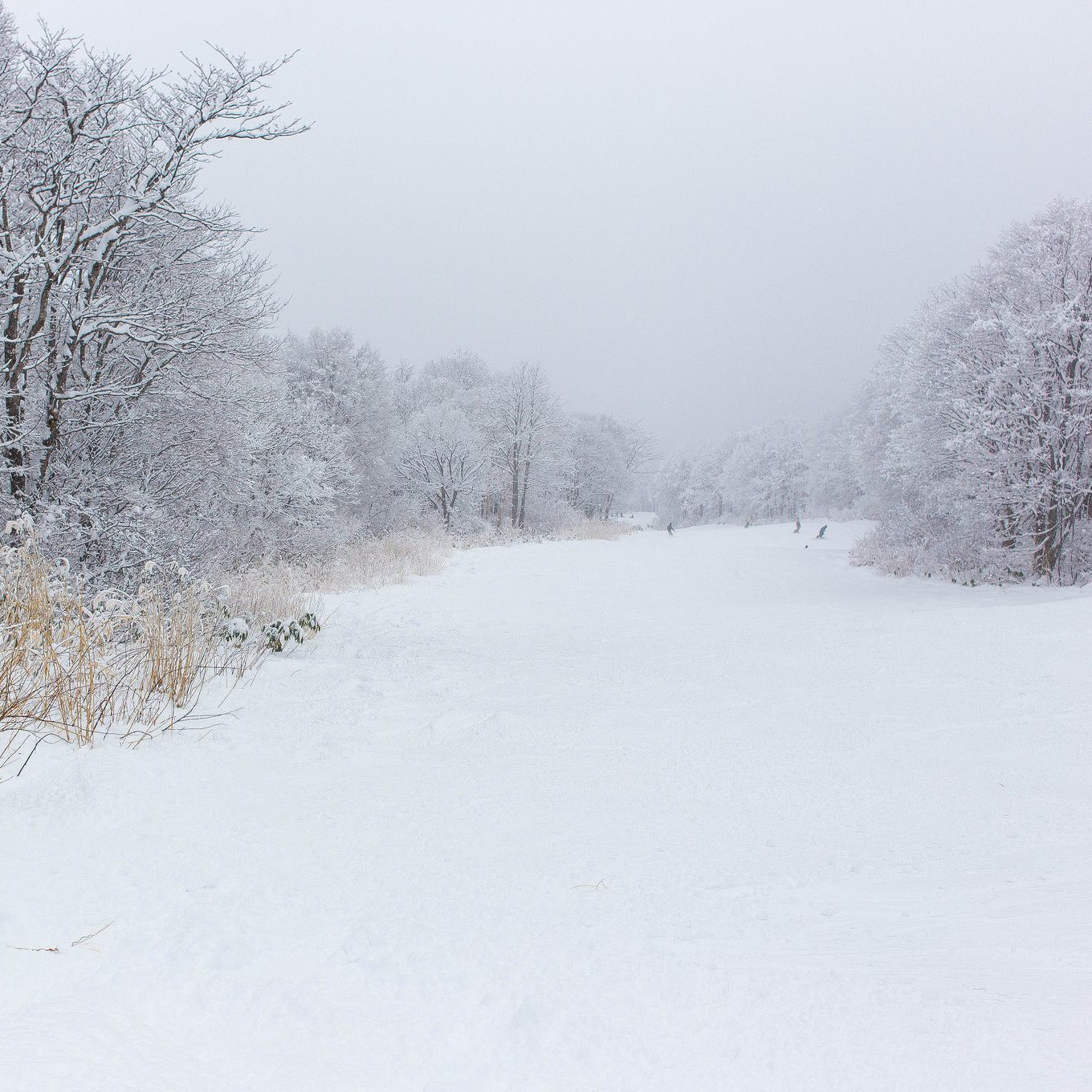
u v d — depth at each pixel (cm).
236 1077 136
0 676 381
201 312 822
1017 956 187
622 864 254
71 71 697
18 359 716
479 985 174
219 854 251
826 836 281
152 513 813
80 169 699
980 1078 135
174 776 330
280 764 368
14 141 687
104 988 163
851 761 376
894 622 907
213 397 868
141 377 818
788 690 552
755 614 1130
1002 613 902
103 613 485
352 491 2419
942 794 325
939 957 188
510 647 799
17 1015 147
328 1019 158
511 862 255
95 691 418
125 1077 129
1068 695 488
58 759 341
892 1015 159
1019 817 296
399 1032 155
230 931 196
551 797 327
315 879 236
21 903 204
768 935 203
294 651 701
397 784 343
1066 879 237
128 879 227
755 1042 150
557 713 489
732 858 260
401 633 886
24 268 658
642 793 332
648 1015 160
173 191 809
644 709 501
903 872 248
